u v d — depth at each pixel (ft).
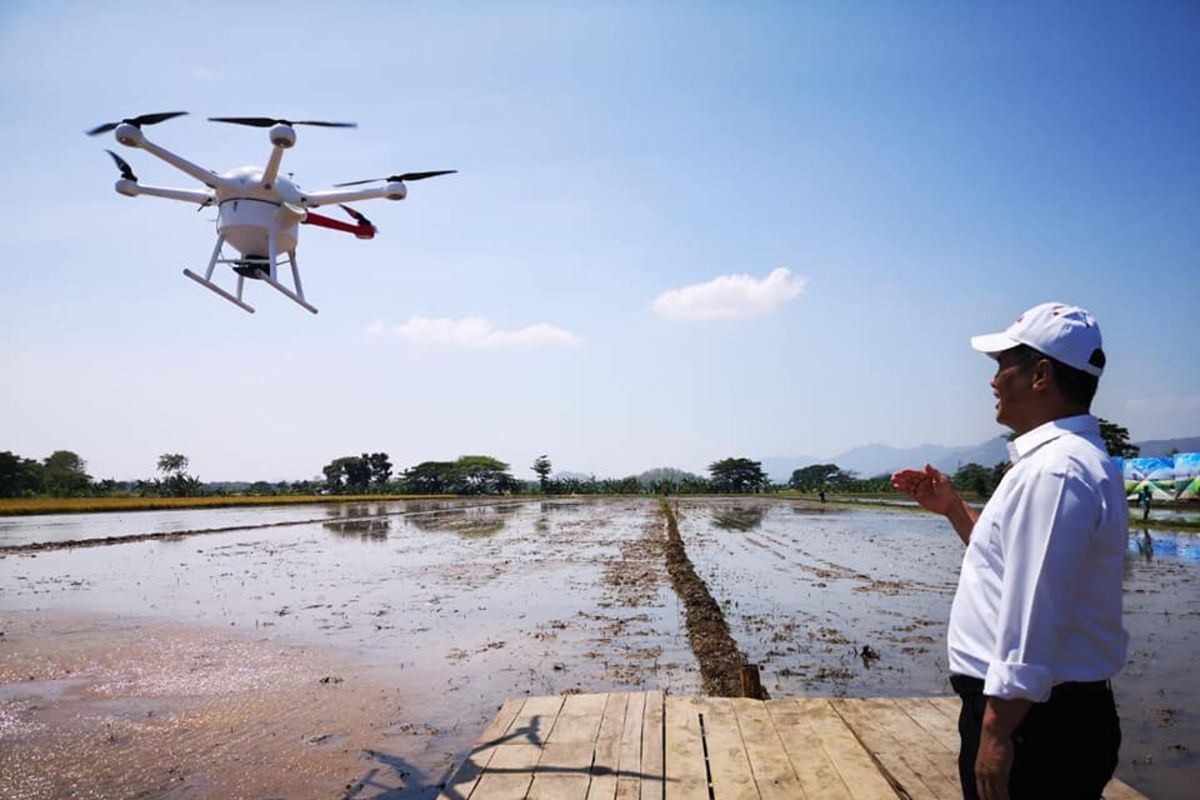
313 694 26.37
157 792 18.43
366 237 44.93
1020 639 6.26
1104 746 6.66
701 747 13.29
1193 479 121.08
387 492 293.64
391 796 18.12
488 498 242.17
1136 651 31.14
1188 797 17.39
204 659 31.27
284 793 18.33
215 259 39.32
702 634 33.71
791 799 11.29
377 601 45.19
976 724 7.12
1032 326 7.13
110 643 34.19
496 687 26.99
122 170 39.06
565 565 61.98
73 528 104.42
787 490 298.97
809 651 31.65
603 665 29.73
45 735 22.39
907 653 31.30
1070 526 6.21
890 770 12.28
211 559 67.36
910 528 103.04
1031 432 7.00
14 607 43.52
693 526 107.76
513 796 11.39
